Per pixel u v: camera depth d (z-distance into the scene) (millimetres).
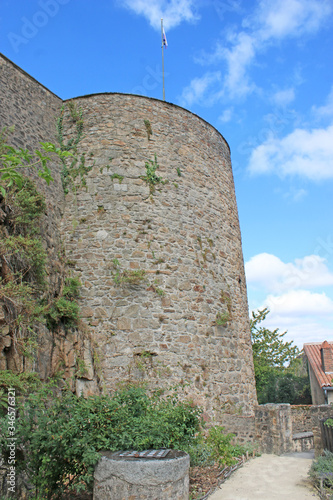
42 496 4906
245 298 11312
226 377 9344
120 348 8297
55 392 6812
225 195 11430
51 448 4781
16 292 5871
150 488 4316
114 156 9672
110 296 8648
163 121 10461
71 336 7711
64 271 8805
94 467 4660
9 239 6238
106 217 9188
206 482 6410
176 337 8734
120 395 5543
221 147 11930
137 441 4934
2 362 5484
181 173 10234
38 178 8828
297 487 6215
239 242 11703
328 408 8117
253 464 7770
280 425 8867
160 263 9117
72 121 10094
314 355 17406
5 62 8680
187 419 5887
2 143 7734
